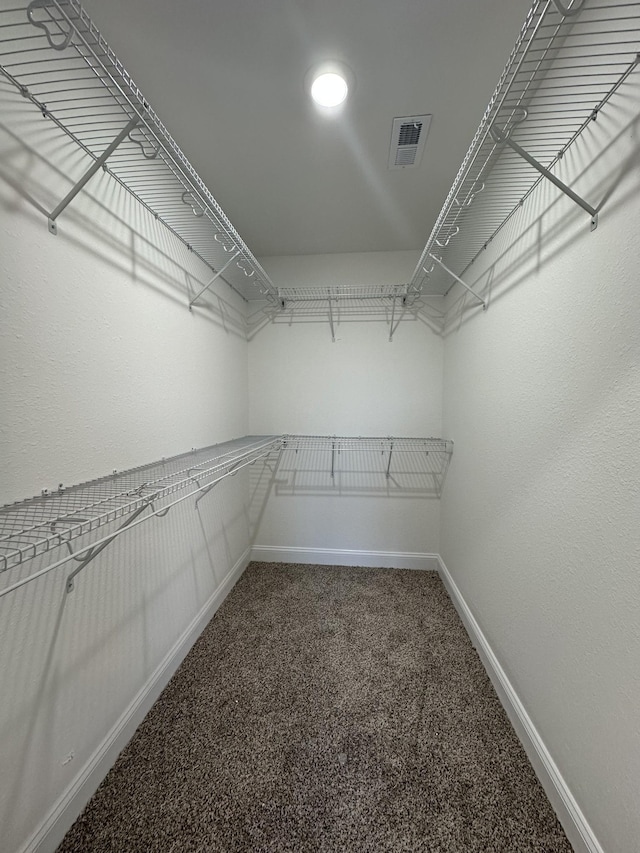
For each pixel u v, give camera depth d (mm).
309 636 1674
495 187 1163
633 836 683
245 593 2078
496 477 1409
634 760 688
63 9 630
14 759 751
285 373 2461
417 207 1762
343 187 1597
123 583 1130
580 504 880
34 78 792
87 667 970
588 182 851
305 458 2475
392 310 2332
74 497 857
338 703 1288
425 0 849
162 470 1229
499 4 856
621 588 737
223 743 1129
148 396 1293
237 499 2275
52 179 856
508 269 1316
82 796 935
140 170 1092
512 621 1245
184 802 957
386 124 1228
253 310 2459
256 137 1287
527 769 1049
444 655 1544
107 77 781
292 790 987
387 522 2441
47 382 857
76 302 945
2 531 661
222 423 2016
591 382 845
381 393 2391
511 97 1025
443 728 1188
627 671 714
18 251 772
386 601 1988
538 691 1060
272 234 2053
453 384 2064
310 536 2510
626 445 729
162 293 1389
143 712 1220
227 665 1481
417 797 971
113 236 1097
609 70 754
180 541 1517
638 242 696
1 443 747
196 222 1405
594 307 833
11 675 746
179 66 1006
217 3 848
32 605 796
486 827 900
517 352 1235
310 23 895
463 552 1840
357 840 874
